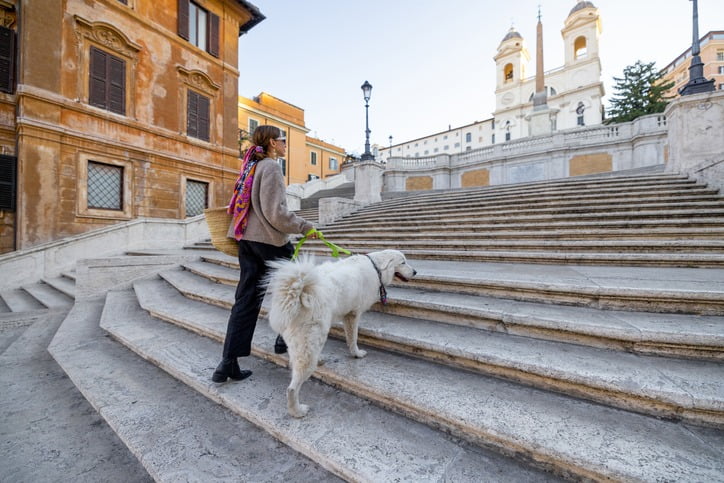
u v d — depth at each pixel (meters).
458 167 19.89
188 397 2.48
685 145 7.41
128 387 2.65
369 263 2.73
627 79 31.00
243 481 1.64
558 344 2.35
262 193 2.29
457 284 3.38
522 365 2.04
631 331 2.12
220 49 13.95
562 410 1.78
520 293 3.05
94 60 9.78
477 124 64.56
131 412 2.28
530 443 1.52
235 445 1.92
